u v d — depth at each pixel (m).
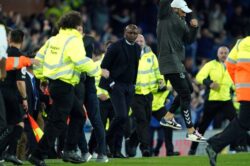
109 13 60.53
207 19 61.72
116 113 33.22
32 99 34.28
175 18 31.14
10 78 29.80
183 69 31.38
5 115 27.55
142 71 36.62
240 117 26.58
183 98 31.55
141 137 36.56
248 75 26.66
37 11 60.84
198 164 30.53
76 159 29.95
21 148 34.66
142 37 36.94
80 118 29.53
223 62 38.94
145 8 60.41
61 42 27.77
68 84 27.75
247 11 64.88
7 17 51.25
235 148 40.25
